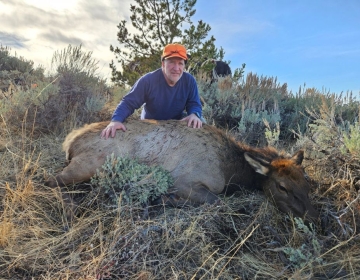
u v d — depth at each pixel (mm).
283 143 2471
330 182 1597
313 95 3322
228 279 1127
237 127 2656
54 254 1209
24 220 1381
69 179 1632
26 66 4262
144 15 6273
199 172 1612
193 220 1367
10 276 1110
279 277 1149
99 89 3123
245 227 1383
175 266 1169
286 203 1463
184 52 1832
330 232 1326
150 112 2035
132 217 1360
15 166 1725
